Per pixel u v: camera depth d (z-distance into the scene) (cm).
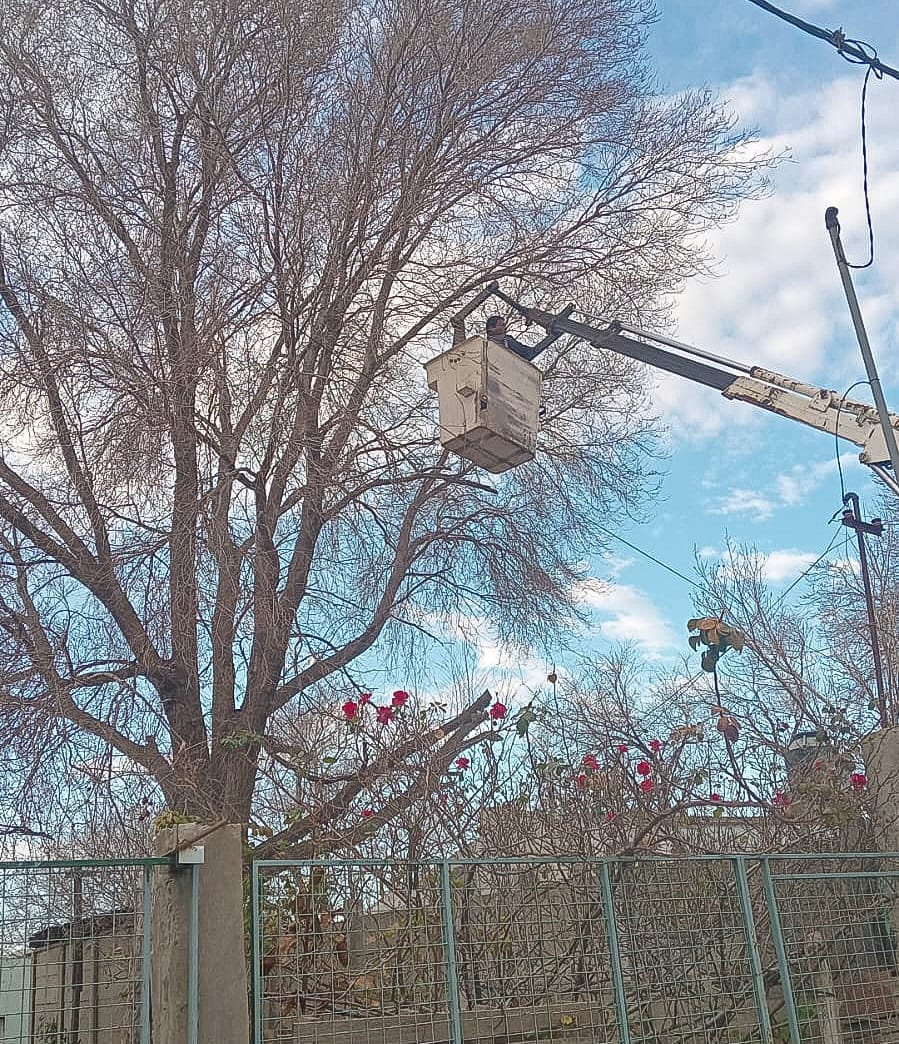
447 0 1071
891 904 824
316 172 1018
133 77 1045
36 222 973
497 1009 641
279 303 991
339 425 1012
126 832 873
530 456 745
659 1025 682
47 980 547
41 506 938
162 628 923
